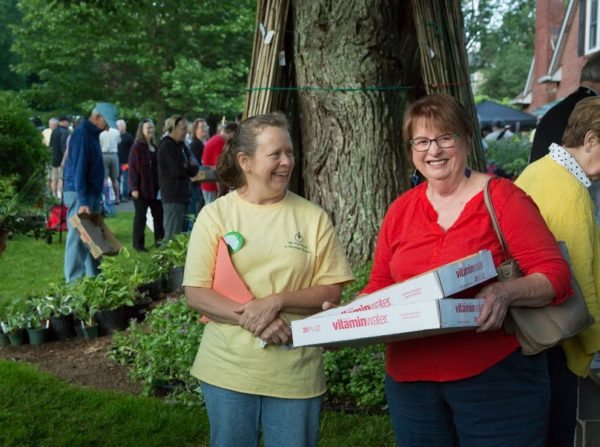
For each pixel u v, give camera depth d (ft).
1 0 150.20
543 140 13.48
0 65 153.28
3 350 20.66
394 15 19.43
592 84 13.21
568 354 9.39
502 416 8.22
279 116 9.46
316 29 19.01
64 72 98.78
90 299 21.80
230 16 97.40
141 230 35.70
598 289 9.38
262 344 9.12
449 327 7.25
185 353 15.92
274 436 9.33
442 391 8.45
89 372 18.30
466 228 8.38
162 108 98.22
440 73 18.70
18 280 30.07
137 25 89.40
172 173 31.01
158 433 14.44
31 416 15.19
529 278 7.94
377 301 7.89
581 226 9.17
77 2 34.58
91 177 25.38
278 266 9.26
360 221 19.35
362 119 19.15
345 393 15.30
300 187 20.18
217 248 9.37
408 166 19.76
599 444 11.09
